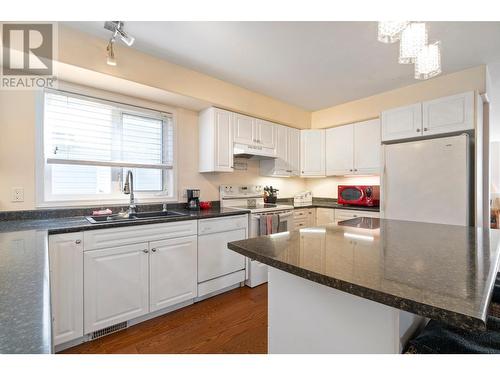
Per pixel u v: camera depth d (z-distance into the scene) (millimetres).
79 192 2209
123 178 2457
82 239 1672
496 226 5254
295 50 2119
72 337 1629
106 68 1926
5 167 1819
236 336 1805
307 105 3588
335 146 3648
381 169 2705
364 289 639
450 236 1254
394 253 950
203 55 2191
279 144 3461
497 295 1015
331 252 963
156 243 2023
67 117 2113
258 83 2811
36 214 1913
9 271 738
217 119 2758
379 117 3102
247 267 2707
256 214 2799
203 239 2342
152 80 2180
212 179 3102
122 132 2434
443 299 567
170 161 2736
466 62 2318
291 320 1034
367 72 2535
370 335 794
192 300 2311
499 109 3914
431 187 2340
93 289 1717
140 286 1935
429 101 2496
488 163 2566
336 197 4027
